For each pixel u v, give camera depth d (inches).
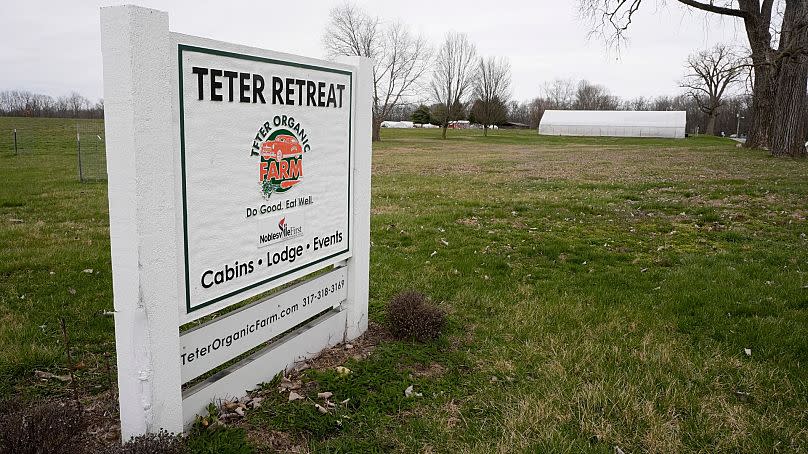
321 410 149.9
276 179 156.4
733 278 275.3
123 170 114.3
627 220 435.5
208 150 132.8
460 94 2731.3
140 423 123.8
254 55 142.9
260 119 147.7
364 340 203.6
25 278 264.4
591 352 190.5
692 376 175.6
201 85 128.7
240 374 153.6
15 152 1002.1
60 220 420.5
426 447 137.9
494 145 1907.0
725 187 601.3
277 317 165.6
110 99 113.3
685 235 380.2
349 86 186.1
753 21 986.7
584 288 265.9
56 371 172.1
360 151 195.0
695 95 3238.2
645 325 217.8
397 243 355.3
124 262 118.2
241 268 147.6
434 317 201.6
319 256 179.8
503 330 213.6
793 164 860.6
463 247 345.1
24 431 111.2
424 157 1284.4
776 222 413.7
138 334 119.6
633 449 138.6
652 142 2123.5
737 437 143.4
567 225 418.3
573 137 2748.5
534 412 151.9
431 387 166.9
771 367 182.4
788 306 238.7
